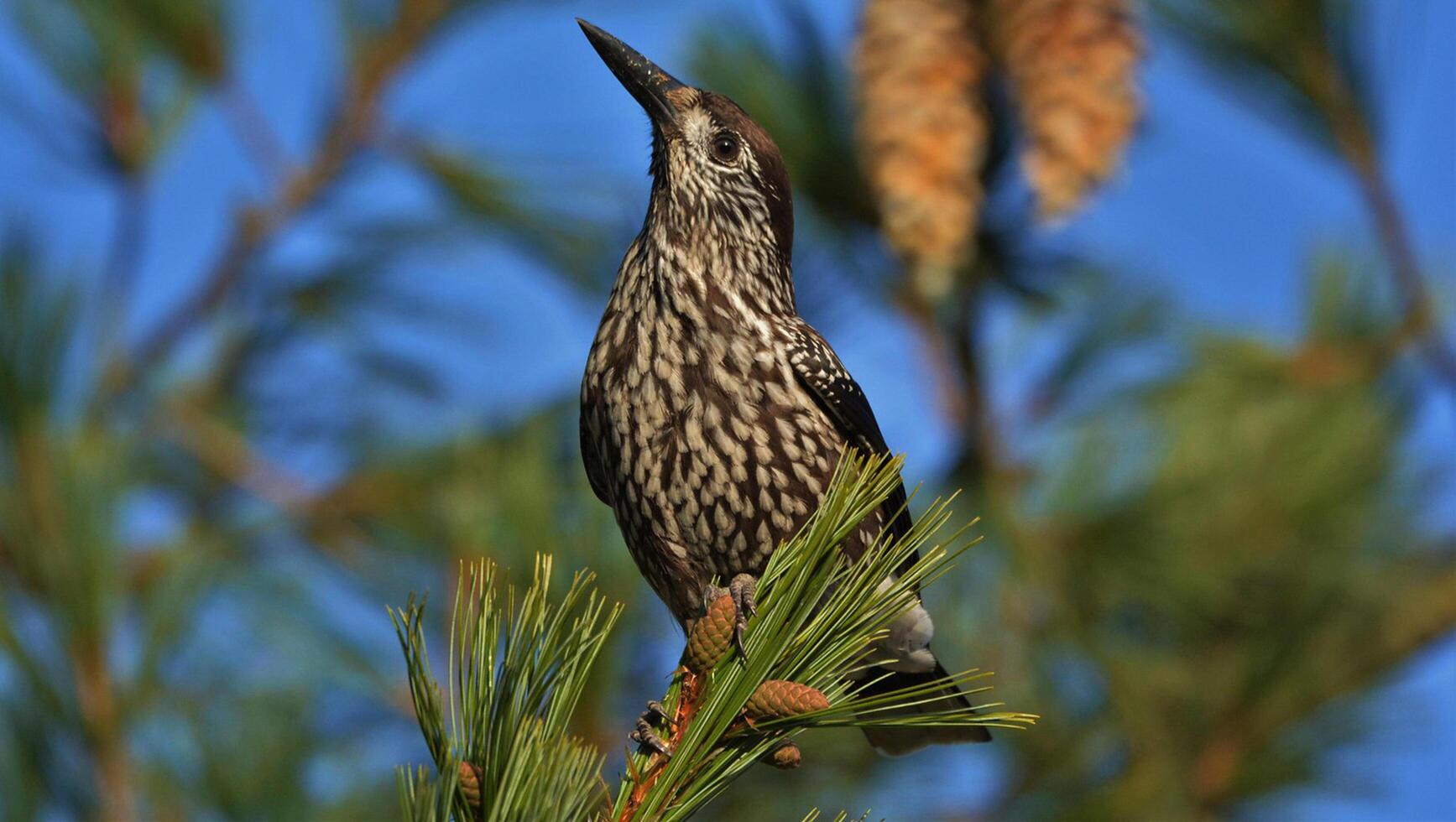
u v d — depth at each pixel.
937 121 9.57
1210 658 10.57
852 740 9.78
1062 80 9.59
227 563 9.36
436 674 8.79
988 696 9.96
